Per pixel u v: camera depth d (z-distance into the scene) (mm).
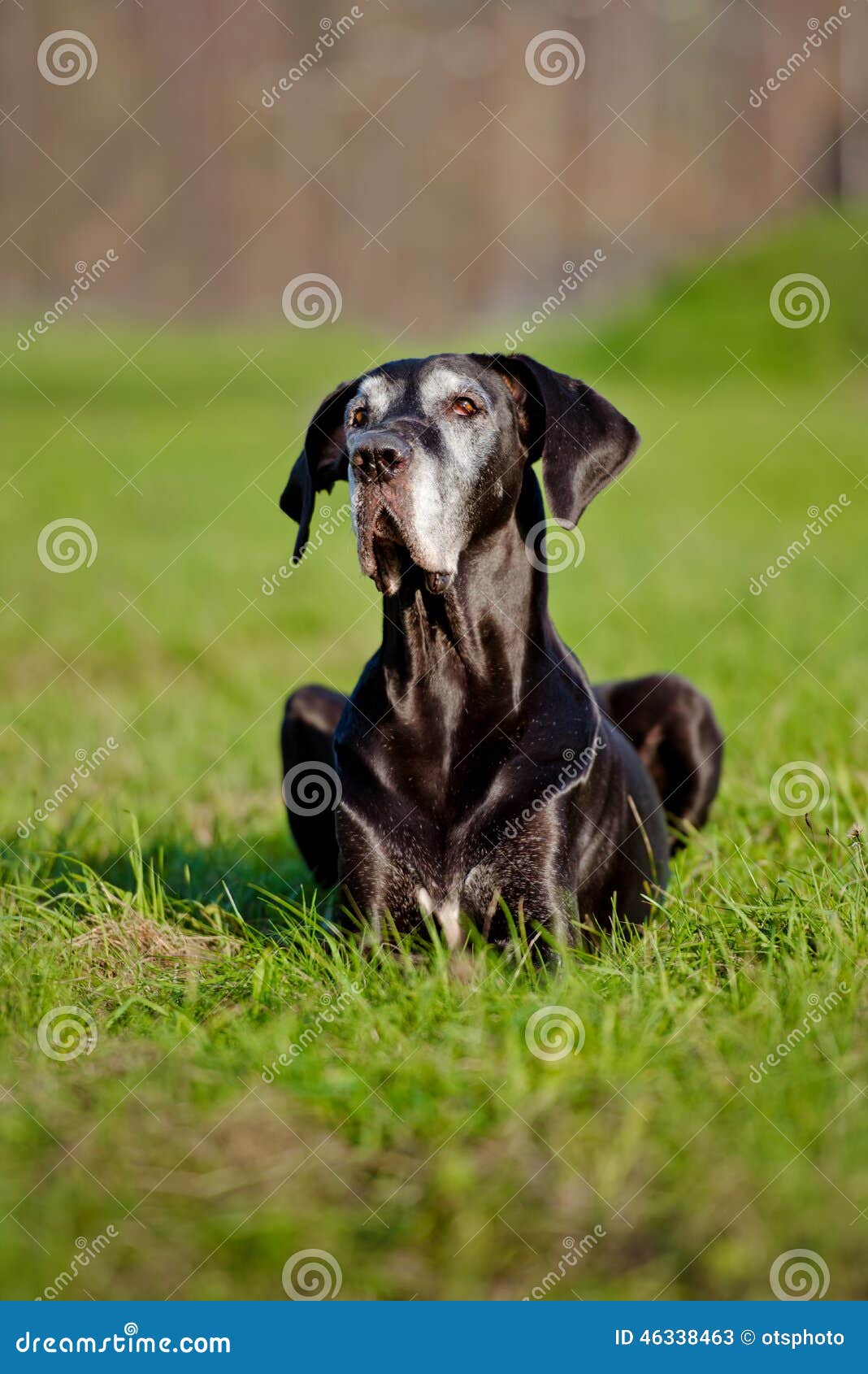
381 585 6145
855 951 5723
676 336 50500
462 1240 4148
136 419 39875
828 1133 4422
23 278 58906
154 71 55656
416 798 6332
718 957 5867
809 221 56938
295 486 6984
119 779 10469
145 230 58094
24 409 41812
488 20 58875
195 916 7180
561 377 6551
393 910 6328
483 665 6270
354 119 57094
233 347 54375
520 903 6164
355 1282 4086
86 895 6746
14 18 54281
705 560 19047
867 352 47781
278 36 56438
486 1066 4871
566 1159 4383
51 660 15977
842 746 9047
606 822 6633
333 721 7723
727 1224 4074
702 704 7977
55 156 56375
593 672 12859
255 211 57125
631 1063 4812
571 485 6371
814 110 60000
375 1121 4652
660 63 59844
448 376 6266
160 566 20859
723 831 7988
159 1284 4098
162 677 15172
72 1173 4379
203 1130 4637
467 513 6160
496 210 58219
